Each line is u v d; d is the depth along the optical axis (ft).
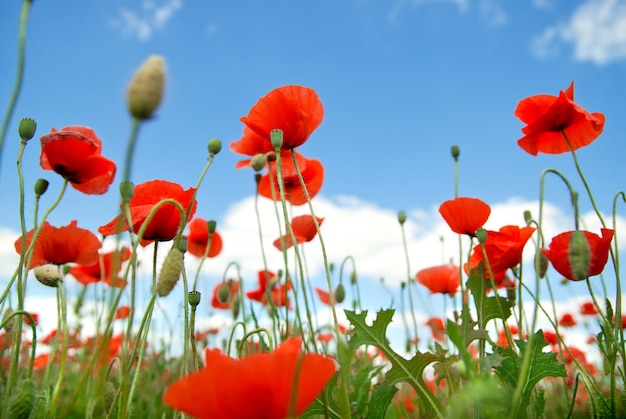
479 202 1.69
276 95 1.49
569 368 2.87
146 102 0.84
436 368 1.45
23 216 1.39
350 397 1.74
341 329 2.89
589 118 1.72
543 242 1.71
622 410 1.51
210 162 1.52
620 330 1.44
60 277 1.40
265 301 2.95
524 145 1.90
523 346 1.36
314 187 2.28
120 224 0.94
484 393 0.78
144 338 1.34
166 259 0.99
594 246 1.43
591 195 1.60
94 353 1.04
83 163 1.51
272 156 2.13
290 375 0.73
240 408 0.73
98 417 1.38
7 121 1.01
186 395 0.72
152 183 1.45
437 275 2.58
